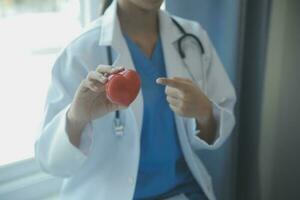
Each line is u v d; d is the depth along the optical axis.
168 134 0.98
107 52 0.93
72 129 0.84
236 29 1.25
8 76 1.22
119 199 0.90
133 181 0.90
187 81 0.82
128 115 0.90
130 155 0.91
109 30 0.92
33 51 1.23
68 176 0.92
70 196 0.97
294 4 1.44
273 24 1.47
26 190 1.12
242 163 1.49
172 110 0.92
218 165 1.37
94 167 0.95
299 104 1.50
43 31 1.23
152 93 0.94
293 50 1.48
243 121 1.44
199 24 1.18
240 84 1.36
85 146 0.87
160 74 0.97
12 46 1.21
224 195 1.41
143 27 0.99
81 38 0.94
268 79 1.51
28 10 1.21
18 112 1.22
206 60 1.06
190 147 1.00
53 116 0.90
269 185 1.64
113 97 0.70
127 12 0.96
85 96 0.76
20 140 1.20
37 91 1.22
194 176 1.05
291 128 1.54
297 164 1.55
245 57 1.38
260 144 1.54
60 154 0.85
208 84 1.06
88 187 0.94
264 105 1.54
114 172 0.93
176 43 1.03
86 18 1.23
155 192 0.98
